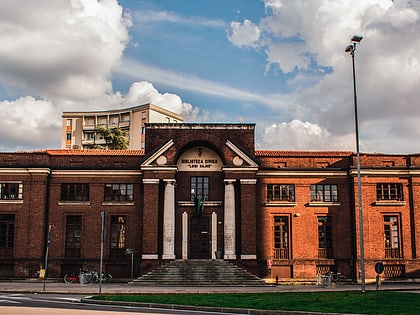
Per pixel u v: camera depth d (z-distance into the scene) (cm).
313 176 4144
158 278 3644
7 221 4028
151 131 4056
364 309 1942
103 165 4141
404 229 4034
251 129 4081
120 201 4069
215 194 4075
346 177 4150
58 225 4041
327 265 4050
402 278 3966
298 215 4075
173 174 3944
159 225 3941
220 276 3678
